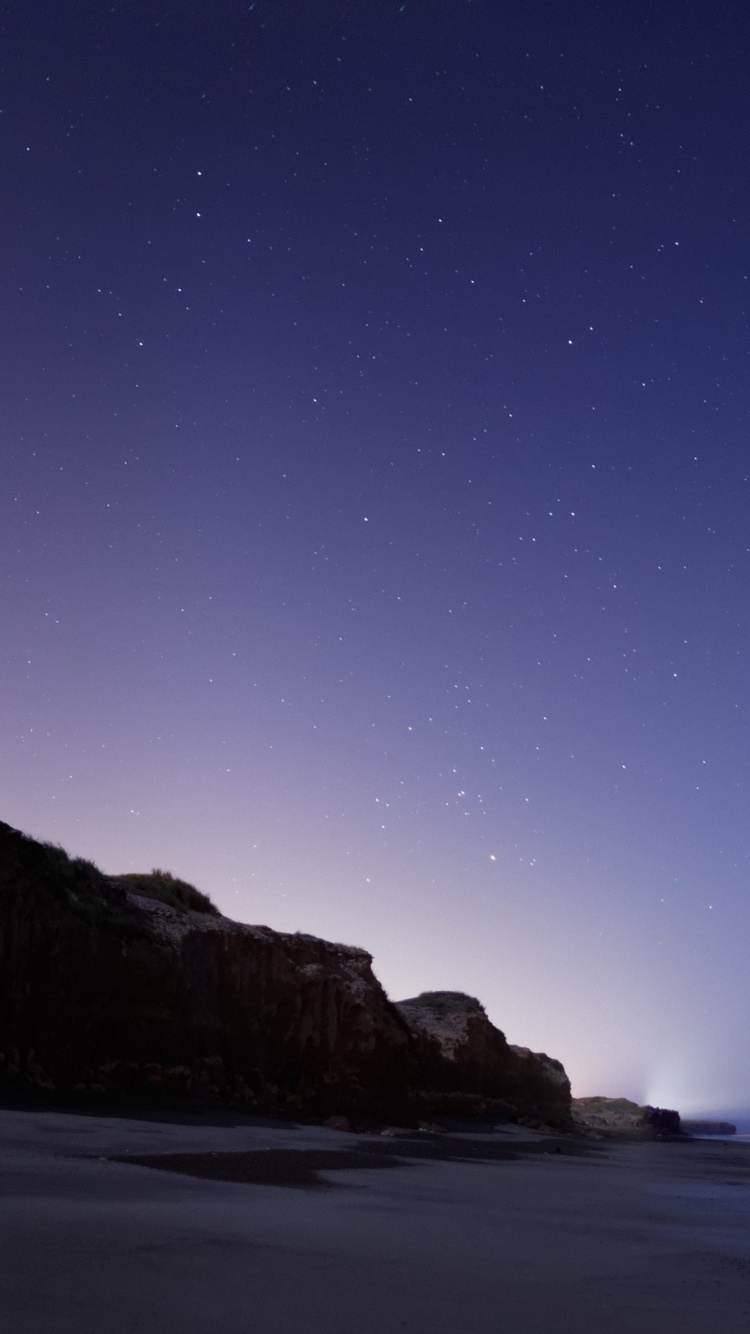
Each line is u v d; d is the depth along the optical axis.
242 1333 4.82
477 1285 6.51
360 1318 5.32
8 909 19.20
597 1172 21.39
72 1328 4.64
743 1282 7.44
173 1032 23.89
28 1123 14.59
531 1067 55.75
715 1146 53.53
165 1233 7.17
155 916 26.64
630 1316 5.94
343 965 37.28
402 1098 34.62
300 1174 13.09
